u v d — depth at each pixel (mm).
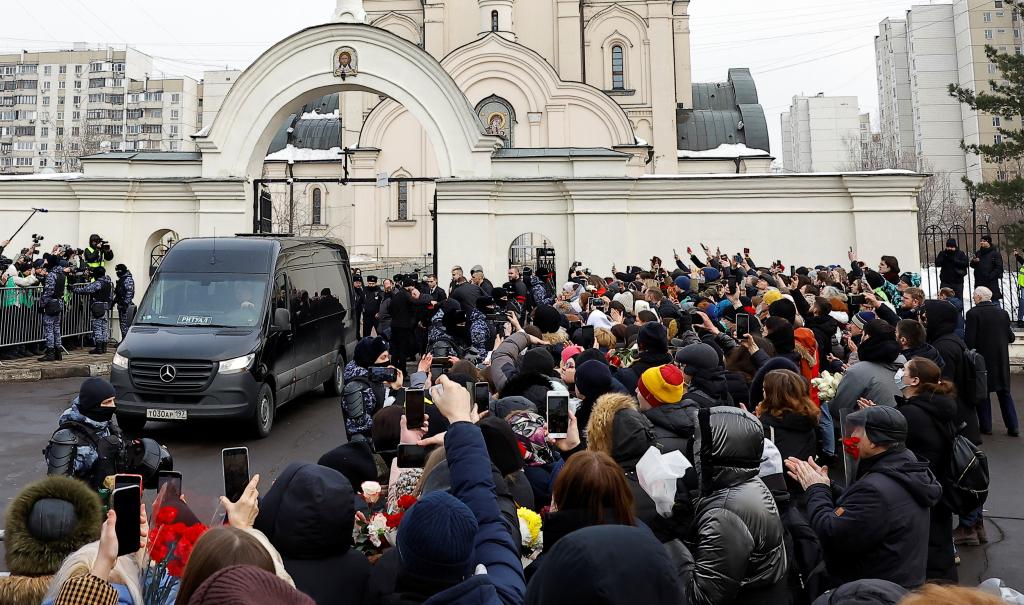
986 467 5711
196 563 2561
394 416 5355
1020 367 16891
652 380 5316
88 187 21672
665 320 10781
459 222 21438
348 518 3365
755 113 45250
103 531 2914
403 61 21453
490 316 11703
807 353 8711
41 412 12797
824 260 21203
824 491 4824
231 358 11039
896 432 4625
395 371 7387
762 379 6629
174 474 4117
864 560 4512
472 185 21281
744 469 4195
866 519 4441
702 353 6547
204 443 11125
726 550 3971
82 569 2947
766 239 21375
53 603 2836
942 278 15930
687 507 4457
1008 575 6453
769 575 4078
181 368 10883
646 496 4613
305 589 3230
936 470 5801
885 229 20875
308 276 14188
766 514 4090
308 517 3289
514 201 21703
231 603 1976
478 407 5273
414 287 14664
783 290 13031
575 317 11883
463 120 21438
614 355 8562
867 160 74812
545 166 21609
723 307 10867
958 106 86562
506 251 21672
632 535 2527
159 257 24000
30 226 22016
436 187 21469
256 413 11219
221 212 21562
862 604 2914
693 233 21500
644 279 16062
